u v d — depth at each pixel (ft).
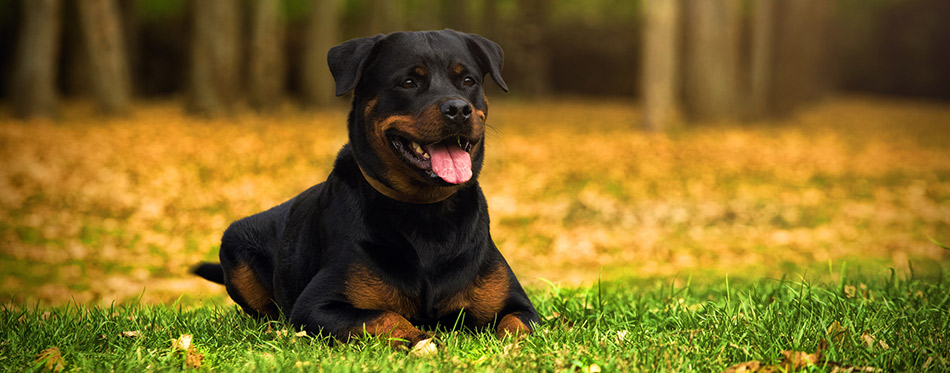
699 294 17.94
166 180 42.86
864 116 104.01
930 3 136.67
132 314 15.01
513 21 116.98
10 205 35.83
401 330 11.68
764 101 89.35
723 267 27.37
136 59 103.40
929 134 80.48
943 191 44.91
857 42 144.66
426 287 12.34
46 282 24.43
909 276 19.24
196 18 77.36
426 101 12.10
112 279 24.98
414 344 11.48
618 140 65.77
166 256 28.63
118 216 34.81
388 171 12.30
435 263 12.42
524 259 28.89
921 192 44.47
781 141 69.21
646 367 10.75
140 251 29.19
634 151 59.21
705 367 10.78
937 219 36.81
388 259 12.21
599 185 44.80
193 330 13.28
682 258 28.73
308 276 13.15
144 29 107.04
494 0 111.65
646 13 71.15
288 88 110.22
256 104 83.10
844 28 144.36
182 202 37.96
